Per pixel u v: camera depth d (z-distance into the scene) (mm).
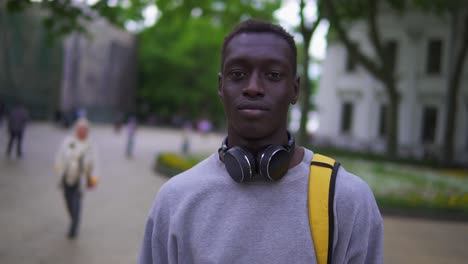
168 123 53031
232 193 1152
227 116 1225
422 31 26281
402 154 26188
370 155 22281
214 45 44281
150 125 49531
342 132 28922
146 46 45406
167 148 22500
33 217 6812
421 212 8945
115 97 42344
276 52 1151
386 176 14016
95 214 7355
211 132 49281
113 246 5629
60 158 5777
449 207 9047
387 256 5918
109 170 12992
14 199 7941
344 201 1131
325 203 1117
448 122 20312
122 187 10250
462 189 12164
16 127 13438
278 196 1132
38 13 32625
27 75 32656
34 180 9984
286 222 1110
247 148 1188
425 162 20406
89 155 5832
